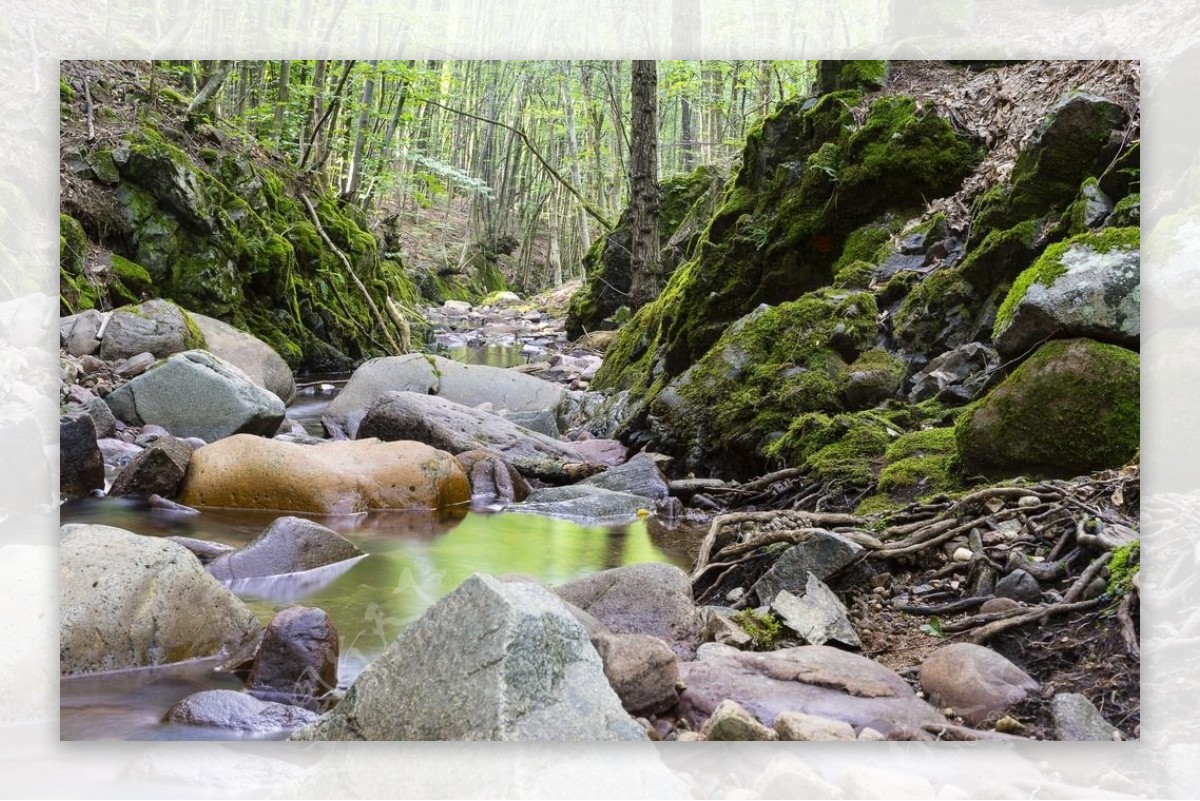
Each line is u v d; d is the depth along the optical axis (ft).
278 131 44.06
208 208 31.73
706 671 9.08
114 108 31.48
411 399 21.66
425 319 52.37
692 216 40.78
